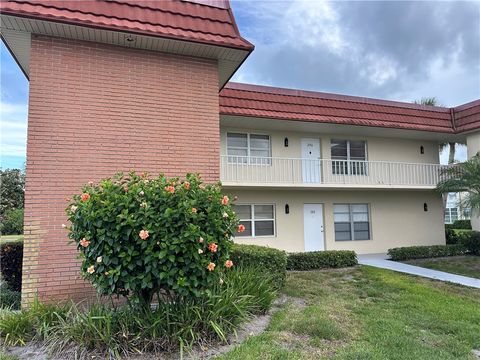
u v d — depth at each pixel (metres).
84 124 6.62
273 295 6.07
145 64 7.20
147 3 6.98
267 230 13.75
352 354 4.22
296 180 14.05
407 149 16.36
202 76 7.61
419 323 5.66
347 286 8.52
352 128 14.20
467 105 15.22
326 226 14.63
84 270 4.41
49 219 6.23
